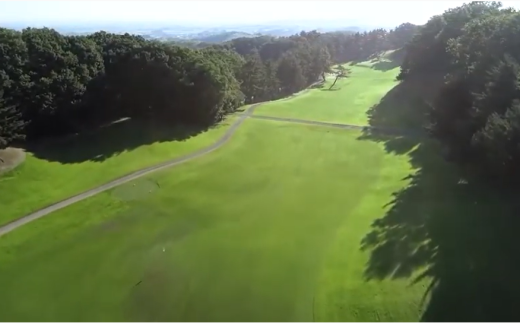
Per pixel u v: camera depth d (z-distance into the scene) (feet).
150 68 223.30
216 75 237.45
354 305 92.02
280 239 123.95
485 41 195.52
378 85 377.09
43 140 192.34
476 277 94.02
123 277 109.91
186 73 229.66
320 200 150.00
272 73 379.14
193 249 121.39
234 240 125.18
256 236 126.72
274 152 205.57
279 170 182.29
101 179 169.07
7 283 108.47
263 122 254.88
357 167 181.57
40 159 172.55
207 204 150.71
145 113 233.14
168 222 138.62
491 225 114.42
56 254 120.98
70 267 114.73
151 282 107.24
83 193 157.99
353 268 104.83
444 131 177.58
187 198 155.84
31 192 152.56
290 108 292.61
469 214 122.52
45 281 108.99
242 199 154.10
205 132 229.45
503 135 119.03
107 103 215.92
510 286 90.17
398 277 98.22
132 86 222.89
